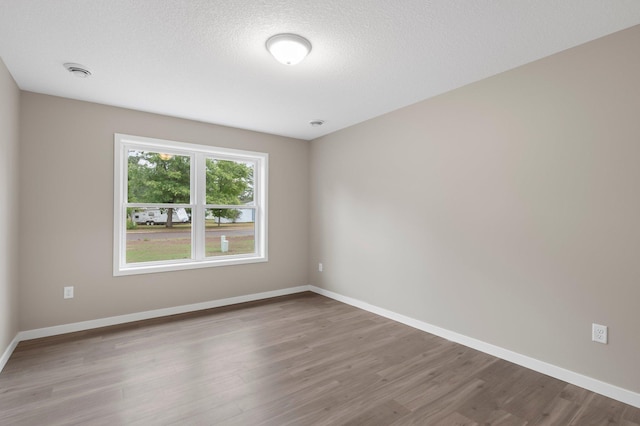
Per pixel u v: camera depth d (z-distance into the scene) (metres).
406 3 1.82
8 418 1.88
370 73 2.71
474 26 2.04
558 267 2.37
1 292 2.46
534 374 2.43
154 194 3.84
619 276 2.10
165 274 3.78
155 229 3.86
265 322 3.57
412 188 3.46
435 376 2.41
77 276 3.27
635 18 1.96
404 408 2.01
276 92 3.11
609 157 2.13
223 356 2.72
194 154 4.09
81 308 3.29
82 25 2.02
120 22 2.00
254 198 4.64
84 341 3.01
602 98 2.16
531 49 2.33
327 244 4.68
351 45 2.27
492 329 2.77
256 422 1.86
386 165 3.76
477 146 2.87
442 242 3.17
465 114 2.96
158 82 2.87
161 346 2.91
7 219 2.61
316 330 3.34
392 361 2.65
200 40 2.20
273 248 4.67
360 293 4.12
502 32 2.11
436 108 3.21
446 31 2.10
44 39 2.18
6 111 2.55
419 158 3.38
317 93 3.14
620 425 1.86
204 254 4.16
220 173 4.36
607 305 2.14
